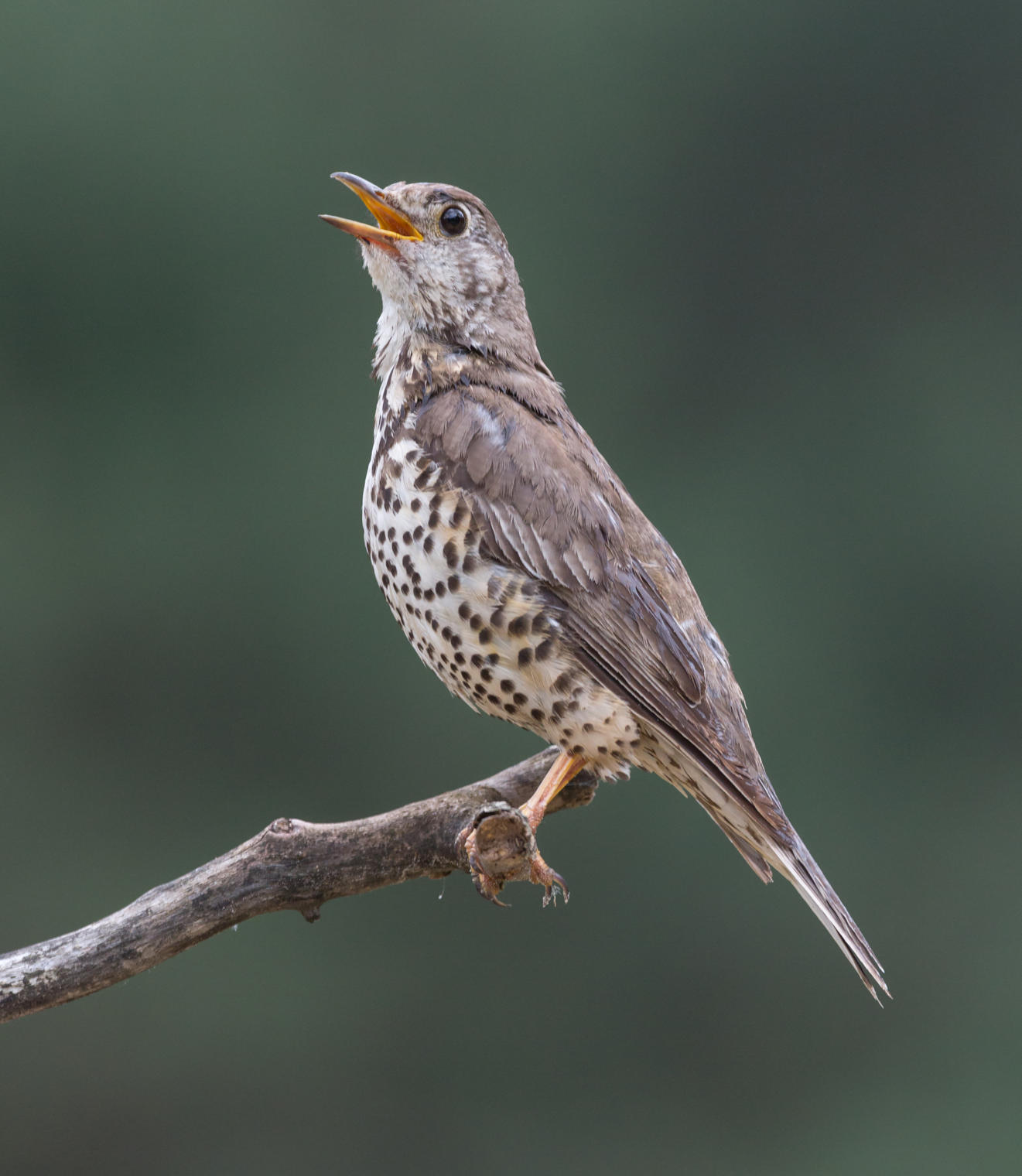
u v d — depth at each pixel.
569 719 9.05
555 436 9.62
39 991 7.39
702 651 9.53
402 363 10.04
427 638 9.28
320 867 7.93
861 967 8.54
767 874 9.57
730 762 9.02
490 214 10.44
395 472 9.30
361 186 10.28
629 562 9.33
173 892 7.68
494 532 9.00
